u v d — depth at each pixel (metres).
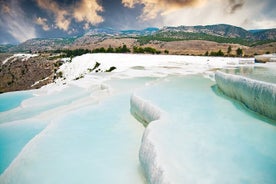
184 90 14.59
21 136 12.34
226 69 17.02
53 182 7.45
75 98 19.70
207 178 5.64
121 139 10.08
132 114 13.10
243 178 5.69
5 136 12.31
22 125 13.68
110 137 10.30
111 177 7.45
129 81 21.38
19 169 8.35
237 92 11.73
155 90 14.52
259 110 9.84
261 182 5.57
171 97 12.72
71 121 12.32
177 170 5.89
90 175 7.61
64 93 21.44
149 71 26.48
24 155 9.23
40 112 16.83
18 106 20.39
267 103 9.20
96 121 12.23
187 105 11.24
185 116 9.66
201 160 6.34
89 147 9.45
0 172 9.34
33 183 7.54
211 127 8.52
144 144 7.62
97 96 18.25
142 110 11.74
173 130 8.21
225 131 8.18
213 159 6.41
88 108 14.27
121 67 32.56
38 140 10.30
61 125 11.83
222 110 10.48
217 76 14.96
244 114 9.94
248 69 16.97
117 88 18.67
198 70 26.03
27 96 23.94
